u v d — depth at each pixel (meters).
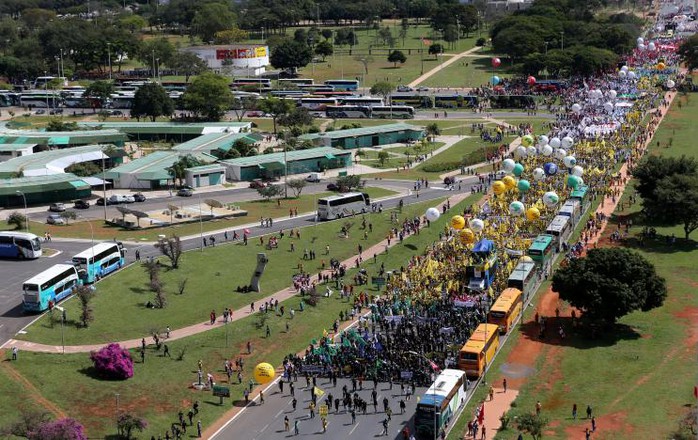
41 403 145.00
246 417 146.75
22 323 174.62
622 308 171.00
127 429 137.00
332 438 137.88
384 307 186.38
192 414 145.25
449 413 139.12
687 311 187.88
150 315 184.88
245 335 178.00
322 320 187.50
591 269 175.25
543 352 168.00
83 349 165.88
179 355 166.88
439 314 180.88
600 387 152.12
